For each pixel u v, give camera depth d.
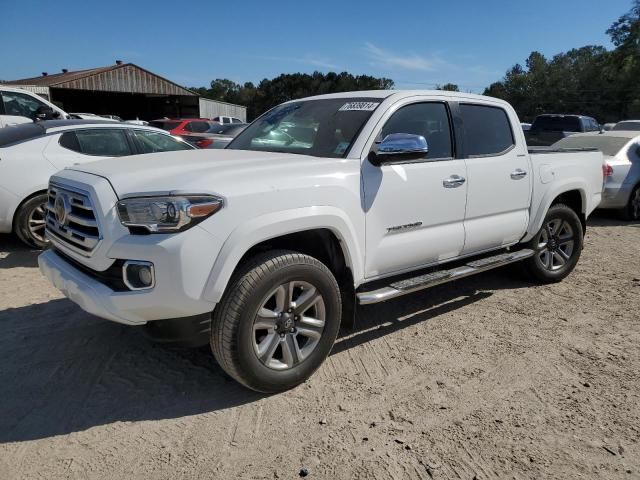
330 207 3.32
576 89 79.25
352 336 4.21
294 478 2.57
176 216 2.76
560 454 2.76
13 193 6.17
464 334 4.27
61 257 3.46
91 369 3.61
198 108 42.78
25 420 3.02
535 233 5.08
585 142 9.77
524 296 5.18
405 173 3.79
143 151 7.11
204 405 3.19
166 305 2.80
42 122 6.85
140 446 2.80
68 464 2.65
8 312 4.56
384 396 3.30
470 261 4.62
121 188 2.96
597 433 2.94
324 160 3.49
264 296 3.04
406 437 2.89
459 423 3.02
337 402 3.23
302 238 3.52
